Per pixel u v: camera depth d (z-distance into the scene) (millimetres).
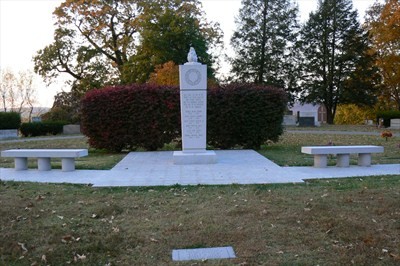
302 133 25484
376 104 44062
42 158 10195
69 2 32406
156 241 4773
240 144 15500
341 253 4293
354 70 39656
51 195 7176
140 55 32375
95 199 6848
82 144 19484
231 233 4938
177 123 14977
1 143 21609
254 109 15070
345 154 10211
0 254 4512
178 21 32312
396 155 12664
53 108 36188
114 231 5117
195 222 5402
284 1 40188
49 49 34750
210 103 15062
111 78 37375
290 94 42656
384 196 6543
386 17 33969
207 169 9953
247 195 6875
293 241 4664
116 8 33594
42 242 4820
